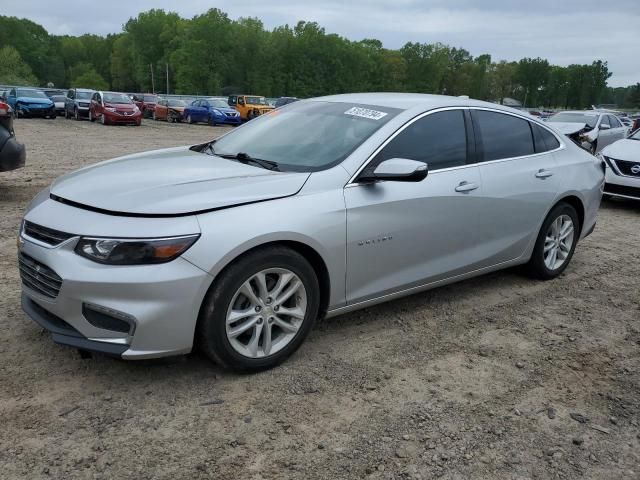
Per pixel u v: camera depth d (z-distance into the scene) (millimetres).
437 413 3041
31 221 3170
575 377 3506
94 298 2832
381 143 3736
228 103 35875
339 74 104125
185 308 2908
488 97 137125
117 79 130250
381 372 3430
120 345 2896
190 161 3801
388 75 113188
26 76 107500
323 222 3328
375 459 2654
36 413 2848
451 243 4133
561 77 139875
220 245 2943
